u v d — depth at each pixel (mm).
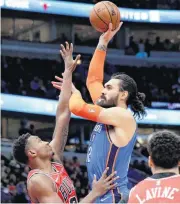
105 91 5152
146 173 21984
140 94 5266
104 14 5602
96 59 5547
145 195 3842
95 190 4602
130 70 28047
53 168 5223
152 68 28172
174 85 27141
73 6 27625
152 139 3941
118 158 4898
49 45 26766
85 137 25734
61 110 5617
